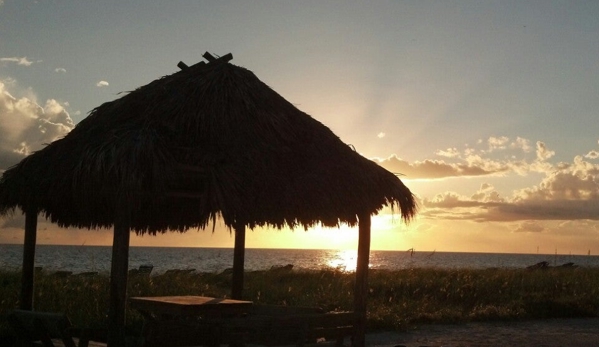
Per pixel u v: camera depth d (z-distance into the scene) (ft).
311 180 29.99
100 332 27.78
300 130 31.63
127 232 25.64
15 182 30.35
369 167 32.78
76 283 53.52
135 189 24.80
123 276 25.70
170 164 25.88
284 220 29.53
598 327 52.85
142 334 26.50
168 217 39.63
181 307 28.04
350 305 53.57
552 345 43.09
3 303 43.24
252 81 31.78
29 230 31.83
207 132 28.53
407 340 43.83
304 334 29.60
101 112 30.73
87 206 28.35
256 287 61.62
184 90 29.76
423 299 61.00
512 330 50.11
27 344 29.96
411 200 33.60
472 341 44.06
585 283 75.66
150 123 27.45
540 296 64.54
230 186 26.78
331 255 574.97
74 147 29.09
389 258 453.58
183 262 265.95
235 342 27.45
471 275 77.15
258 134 29.60
